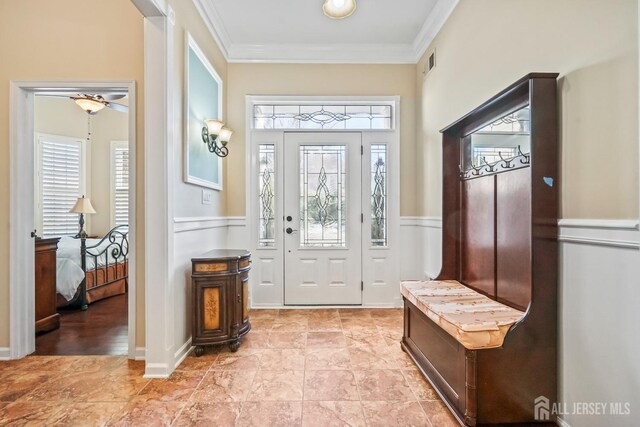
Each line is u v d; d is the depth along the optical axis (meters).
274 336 2.90
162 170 2.18
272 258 3.80
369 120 3.88
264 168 3.83
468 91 2.56
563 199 1.61
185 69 2.50
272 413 1.78
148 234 2.18
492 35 2.24
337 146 3.82
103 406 1.85
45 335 2.95
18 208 2.49
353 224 3.81
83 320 3.38
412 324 2.40
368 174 3.82
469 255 2.48
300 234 3.81
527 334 1.62
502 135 2.06
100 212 5.79
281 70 3.77
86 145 5.73
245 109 3.75
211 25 3.12
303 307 3.78
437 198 3.19
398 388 2.03
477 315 1.77
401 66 3.79
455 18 2.79
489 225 2.20
